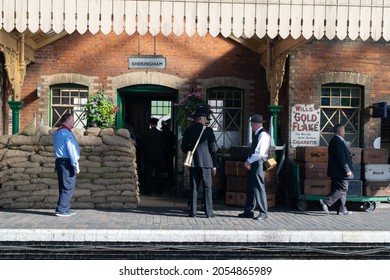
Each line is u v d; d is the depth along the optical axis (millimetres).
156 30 9570
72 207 10820
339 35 9680
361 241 8523
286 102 12852
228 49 13680
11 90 13219
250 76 13719
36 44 13438
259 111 13734
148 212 10602
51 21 9484
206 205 10117
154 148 13562
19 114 13492
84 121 13656
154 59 12844
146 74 13547
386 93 12797
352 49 12695
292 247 8492
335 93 12938
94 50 13555
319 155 11180
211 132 10234
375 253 8586
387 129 13844
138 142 14719
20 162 10750
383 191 11195
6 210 10523
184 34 13617
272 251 8461
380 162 11227
